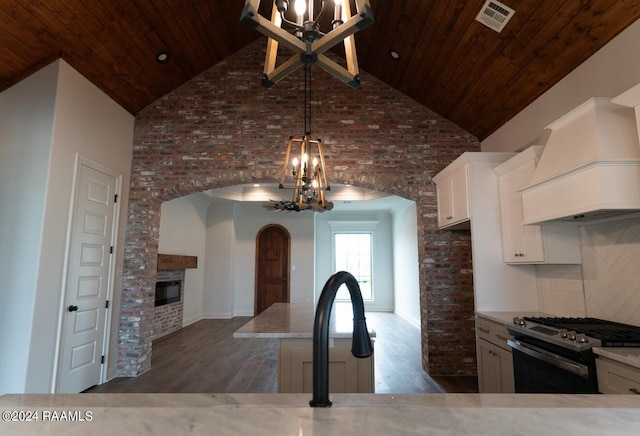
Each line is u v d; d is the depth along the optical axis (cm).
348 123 467
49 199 323
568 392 209
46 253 319
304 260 870
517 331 261
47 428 57
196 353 516
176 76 452
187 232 750
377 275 996
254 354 510
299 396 87
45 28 310
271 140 461
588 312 286
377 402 80
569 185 240
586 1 251
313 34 154
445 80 406
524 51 316
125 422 58
